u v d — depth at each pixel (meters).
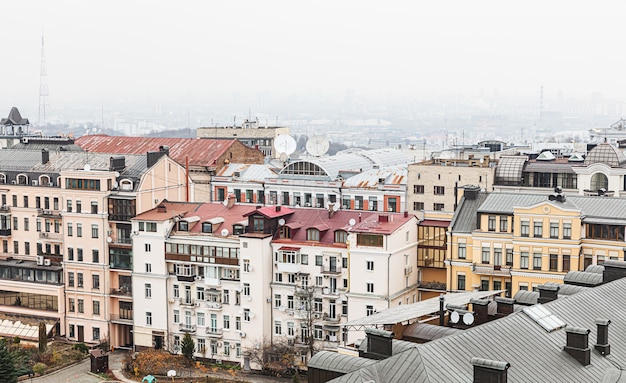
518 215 137.12
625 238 132.50
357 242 141.50
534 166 184.38
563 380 71.56
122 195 164.12
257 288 148.75
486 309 91.12
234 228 154.00
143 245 159.00
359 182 192.88
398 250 141.75
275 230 151.38
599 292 89.00
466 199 148.75
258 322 149.38
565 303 84.38
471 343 71.94
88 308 168.38
